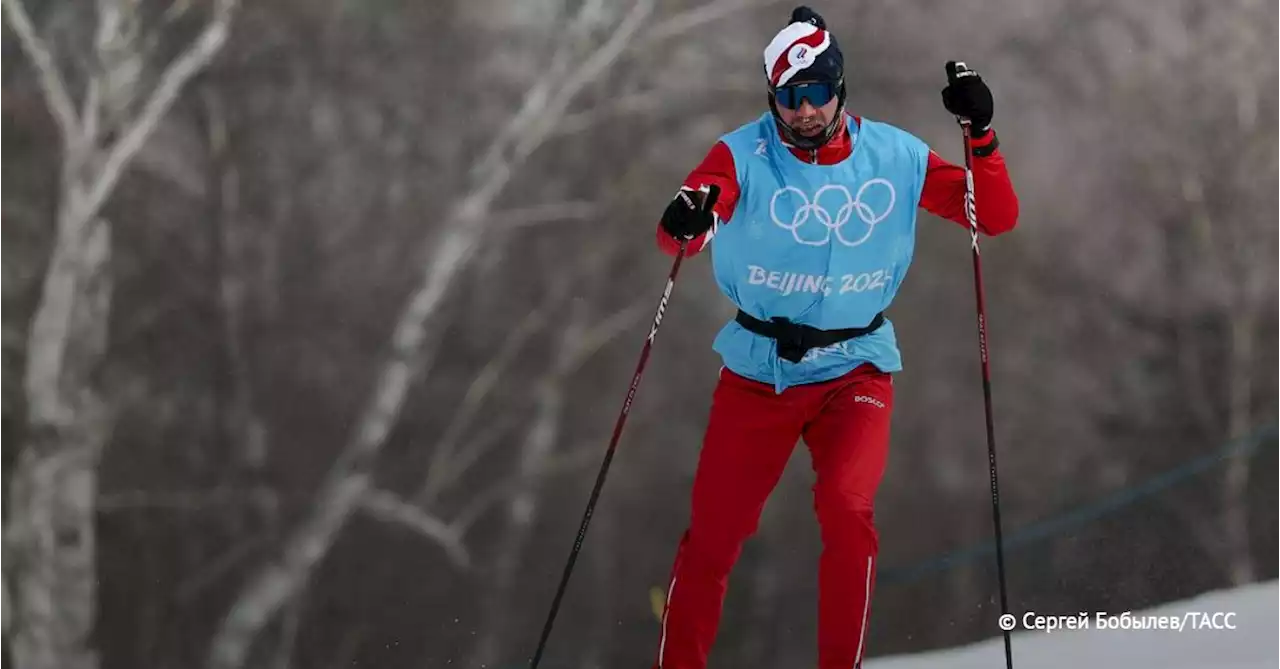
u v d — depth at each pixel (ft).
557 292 187.21
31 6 176.65
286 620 179.93
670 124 190.49
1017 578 159.43
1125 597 127.54
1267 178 180.96
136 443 176.86
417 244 183.42
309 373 181.06
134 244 176.96
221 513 178.19
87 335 171.12
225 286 179.32
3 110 173.17
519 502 183.01
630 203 189.26
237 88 179.93
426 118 184.55
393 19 183.93
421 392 184.55
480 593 182.80
